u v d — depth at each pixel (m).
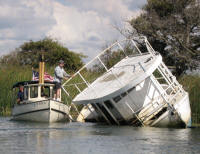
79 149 20.12
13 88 39.97
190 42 69.62
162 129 30.08
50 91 36.91
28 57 85.94
